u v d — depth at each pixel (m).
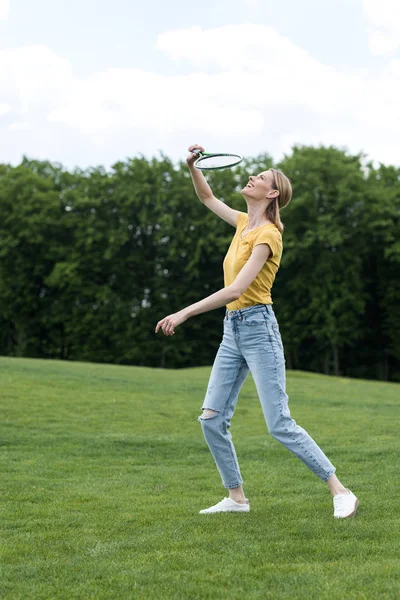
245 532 4.18
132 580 3.32
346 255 37.75
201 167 5.00
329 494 5.45
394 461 7.07
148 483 6.25
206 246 39.22
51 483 6.20
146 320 40.38
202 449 8.52
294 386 17.77
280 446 8.48
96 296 40.03
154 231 41.59
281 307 38.88
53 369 17.53
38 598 3.15
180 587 3.20
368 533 4.05
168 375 18.83
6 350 43.75
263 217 4.52
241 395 14.77
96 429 10.09
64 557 3.80
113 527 4.46
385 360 40.22
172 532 4.23
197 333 41.38
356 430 10.09
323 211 38.53
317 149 39.44
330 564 3.49
